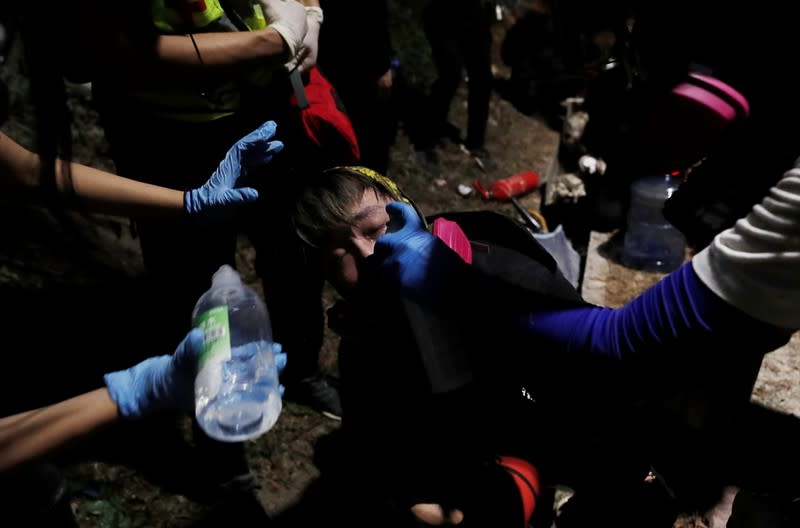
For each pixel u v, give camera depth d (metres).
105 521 2.48
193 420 2.46
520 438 1.63
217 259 2.13
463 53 5.16
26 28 1.58
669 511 2.00
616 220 3.95
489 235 1.61
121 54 1.62
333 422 3.02
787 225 0.96
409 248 1.36
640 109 1.61
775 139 1.47
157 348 3.01
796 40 1.34
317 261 1.67
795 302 0.98
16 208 3.32
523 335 1.31
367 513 2.55
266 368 1.23
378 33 3.21
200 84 1.79
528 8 7.22
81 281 3.23
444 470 1.74
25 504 1.45
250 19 1.97
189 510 2.56
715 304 1.05
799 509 1.77
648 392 1.21
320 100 2.32
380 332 1.56
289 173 2.34
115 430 2.77
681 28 1.43
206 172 2.02
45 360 2.88
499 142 5.88
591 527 1.91
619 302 3.46
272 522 2.61
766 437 2.68
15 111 3.40
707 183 1.64
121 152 2.00
